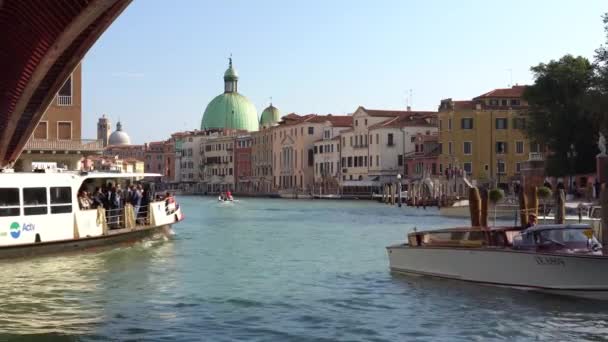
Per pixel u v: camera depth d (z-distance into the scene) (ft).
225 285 71.72
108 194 104.99
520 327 53.21
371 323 54.85
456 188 264.11
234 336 50.85
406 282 72.18
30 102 113.60
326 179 396.78
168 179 630.33
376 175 353.92
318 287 70.38
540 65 219.20
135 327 53.21
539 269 63.16
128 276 77.10
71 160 220.84
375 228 152.35
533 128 223.71
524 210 101.24
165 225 117.70
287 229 149.79
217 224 167.12
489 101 295.28
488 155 290.56
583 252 63.52
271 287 70.44
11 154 193.26
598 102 164.55
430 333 51.78
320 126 421.18
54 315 57.11
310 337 50.72
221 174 531.50
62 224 93.71
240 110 581.12
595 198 161.17
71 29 64.13
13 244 88.43
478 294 64.44
